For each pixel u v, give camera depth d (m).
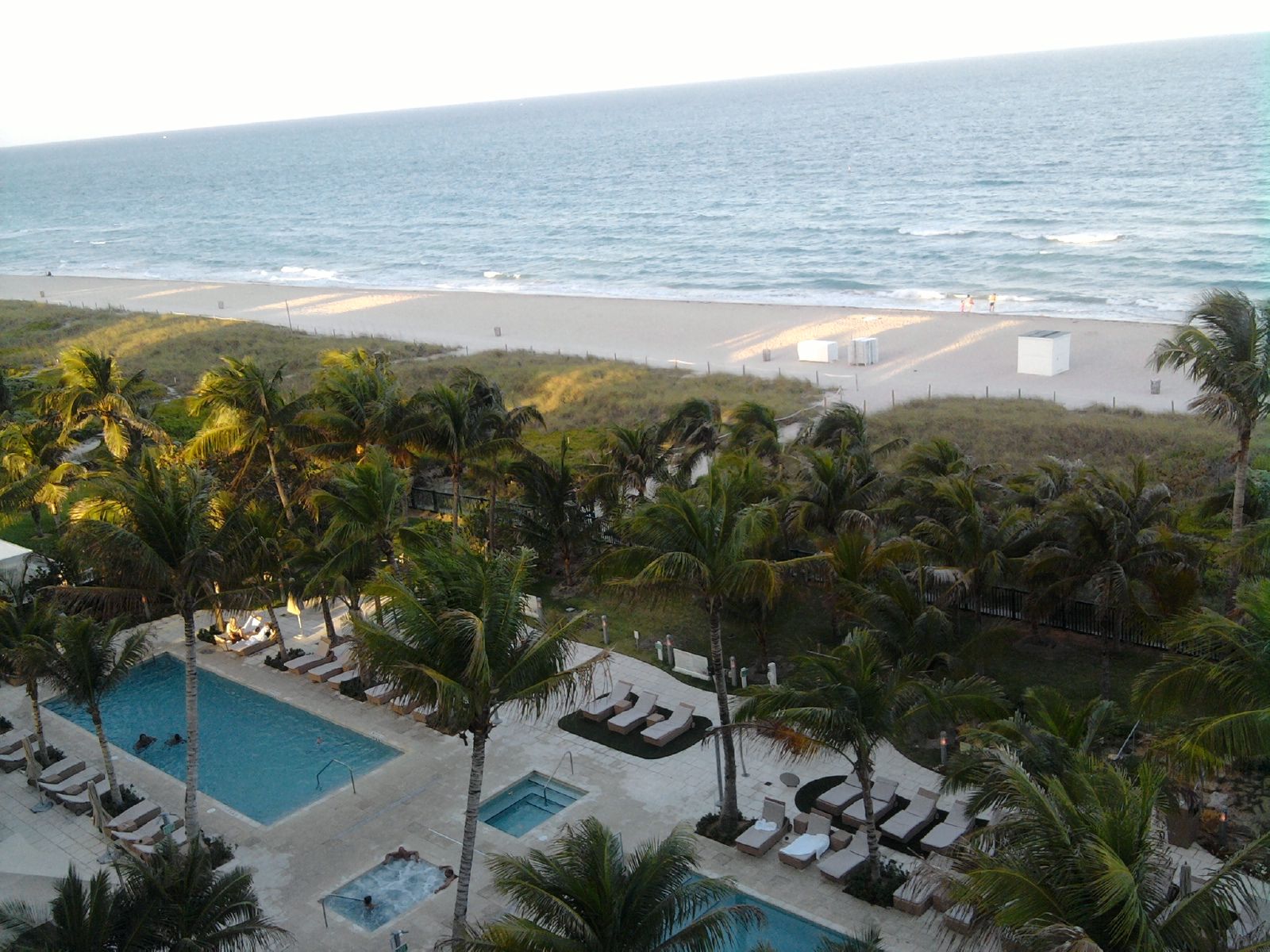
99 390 45.72
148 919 16.97
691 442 40.72
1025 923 13.03
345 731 29.69
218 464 39.25
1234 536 25.48
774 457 39.09
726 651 32.62
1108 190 135.12
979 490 32.75
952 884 14.42
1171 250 96.69
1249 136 169.25
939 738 26.05
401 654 18.14
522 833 24.27
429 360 76.94
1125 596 25.45
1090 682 28.48
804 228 132.12
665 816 24.27
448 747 28.16
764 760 26.33
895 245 114.75
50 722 31.31
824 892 21.23
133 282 132.38
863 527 29.70
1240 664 18.17
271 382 38.03
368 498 29.92
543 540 39.03
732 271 110.94
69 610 29.03
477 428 35.78
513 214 177.75
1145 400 56.03
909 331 75.19
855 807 23.50
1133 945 12.57
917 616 25.25
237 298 114.00
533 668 18.69
